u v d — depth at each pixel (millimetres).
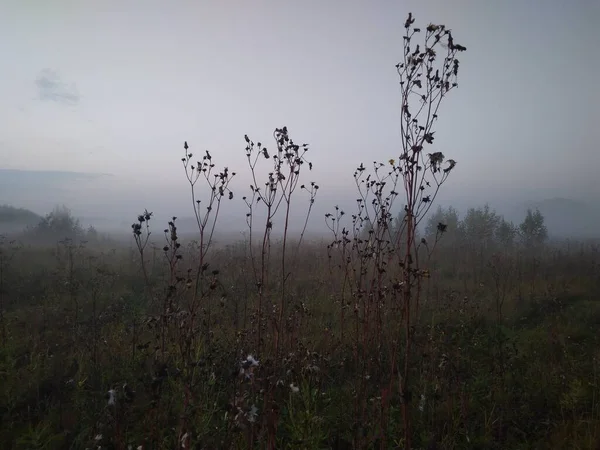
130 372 4312
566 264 13555
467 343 5359
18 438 3264
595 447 3215
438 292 8891
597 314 7508
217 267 9578
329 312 7141
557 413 4066
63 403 4094
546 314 7750
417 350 4879
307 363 4090
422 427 3666
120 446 2609
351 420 3713
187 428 2758
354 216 4523
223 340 4875
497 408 4039
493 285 10273
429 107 2641
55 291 8727
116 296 8469
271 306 5875
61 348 5539
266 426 2852
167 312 3340
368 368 4000
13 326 6363
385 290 3701
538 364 4965
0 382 4250
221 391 3779
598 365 4770
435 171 2723
